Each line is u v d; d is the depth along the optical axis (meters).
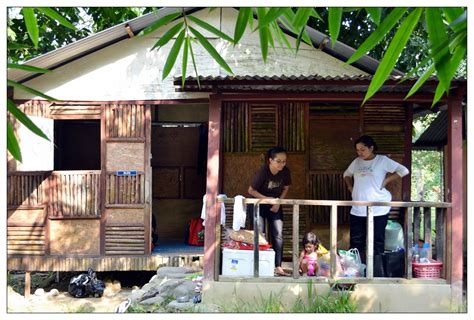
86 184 7.33
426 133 10.22
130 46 7.36
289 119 7.44
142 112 7.34
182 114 9.27
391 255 5.97
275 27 3.46
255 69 7.30
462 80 5.41
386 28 2.27
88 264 7.27
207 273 5.75
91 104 7.36
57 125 9.36
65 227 7.32
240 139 7.44
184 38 3.42
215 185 5.84
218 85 5.66
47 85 7.33
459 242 5.77
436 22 2.19
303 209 7.43
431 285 5.72
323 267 5.92
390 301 5.69
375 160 6.12
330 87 5.73
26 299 7.04
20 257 7.26
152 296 6.08
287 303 5.66
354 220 6.23
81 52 7.21
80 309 6.36
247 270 5.86
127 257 7.27
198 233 8.18
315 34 6.89
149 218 7.30
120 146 7.34
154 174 9.62
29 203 7.32
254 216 5.74
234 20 7.34
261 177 5.98
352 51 6.98
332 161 7.43
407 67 8.54
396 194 7.30
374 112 7.40
